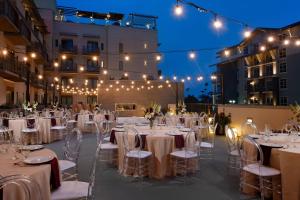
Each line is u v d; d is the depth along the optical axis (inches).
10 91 722.2
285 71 1013.2
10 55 649.0
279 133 242.7
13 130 348.2
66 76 1207.6
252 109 419.5
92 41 1224.2
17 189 104.2
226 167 259.4
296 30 751.1
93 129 534.0
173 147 230.7
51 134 411.2
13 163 130.2
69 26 1197.7
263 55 1084.5
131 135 234.5
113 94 927.0
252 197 184.7
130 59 1248.2
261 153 169.0
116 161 262.7
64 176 210.5
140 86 943.0
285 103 1020.5
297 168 153.7
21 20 632.4
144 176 229.1
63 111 567.5
